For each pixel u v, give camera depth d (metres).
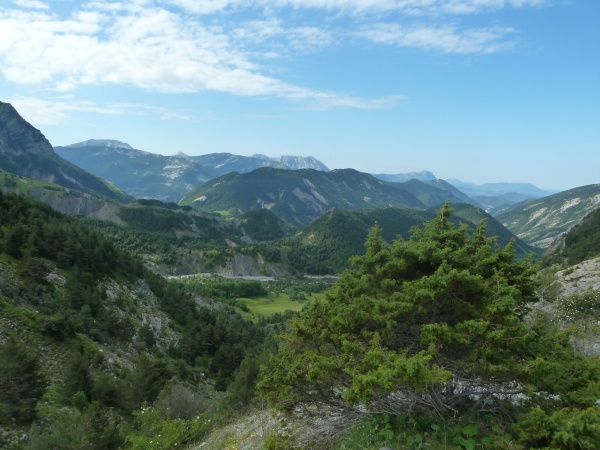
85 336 59.62
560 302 19.28
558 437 6.48
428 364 8.75
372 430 8.55
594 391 7.43
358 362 8.68
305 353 9.45
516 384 8.57
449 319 9.36
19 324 48.78
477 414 8.43
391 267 10.15
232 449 13.61
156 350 74.62
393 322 8.69
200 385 64.31
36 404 33.88
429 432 8.06
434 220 11.10
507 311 8.25
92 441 24.06
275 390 9.62
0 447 26.44
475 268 9.20
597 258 28.75
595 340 15.01
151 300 98.88
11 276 64.00
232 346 83.94
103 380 42.69
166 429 21.02
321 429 9.86
